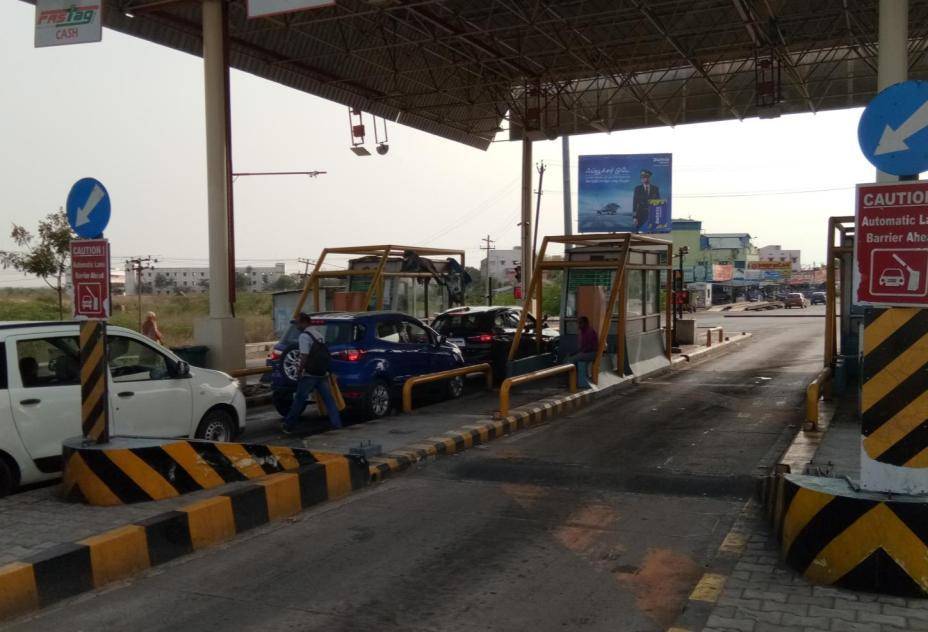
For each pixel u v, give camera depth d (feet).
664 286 63.31
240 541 21.20
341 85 72.28
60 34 43.21
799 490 17.26
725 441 33.09
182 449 23.40
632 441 33.58
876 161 16.49
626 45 68.64
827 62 70.13
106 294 22.74
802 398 45.06
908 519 15.70
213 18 50.29
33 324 25.90
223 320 51.03
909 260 15.90
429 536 21.36
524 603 16.70
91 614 16.44
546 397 43.70
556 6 60.13
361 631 15.39
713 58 71.77
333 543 20.90
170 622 15.97
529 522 22.53
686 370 61.36
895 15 34.71
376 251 59.21
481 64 71.72
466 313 55.52
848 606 15.33
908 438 16.15
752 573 17.40
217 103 50.55
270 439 36.11
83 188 22.94
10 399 24.52
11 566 16.63
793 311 196.03
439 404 42.60
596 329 51.57
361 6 57.26
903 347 16.12
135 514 21.12
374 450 29.27
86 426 23.45
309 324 36.60
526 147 85.97
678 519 22.59
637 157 123.54
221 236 51.19
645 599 16.88
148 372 28.89
